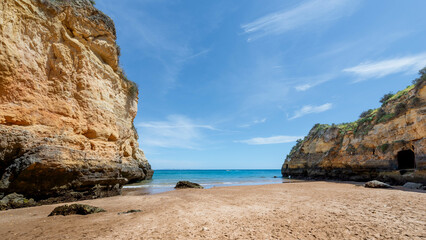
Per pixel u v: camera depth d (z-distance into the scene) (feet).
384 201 35.78
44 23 45.65
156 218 27.02
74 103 49.65
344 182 98.94
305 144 174.40
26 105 40.22
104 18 61.52
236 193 56.24
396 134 83.92
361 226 21.04
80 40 54.13
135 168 110.22
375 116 103.30
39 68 43.55
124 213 30.96
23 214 31.40
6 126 36.86
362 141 105.50
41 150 39.70
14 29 39.50
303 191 57.47
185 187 80.69
